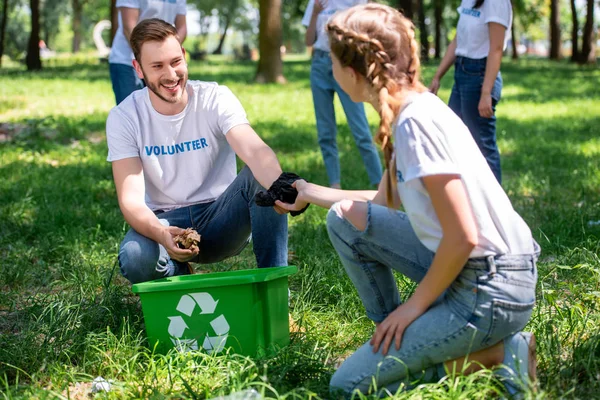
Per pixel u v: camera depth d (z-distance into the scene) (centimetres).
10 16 6238
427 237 255
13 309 388
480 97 543
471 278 252
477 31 536
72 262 461
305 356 296
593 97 1630
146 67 337
